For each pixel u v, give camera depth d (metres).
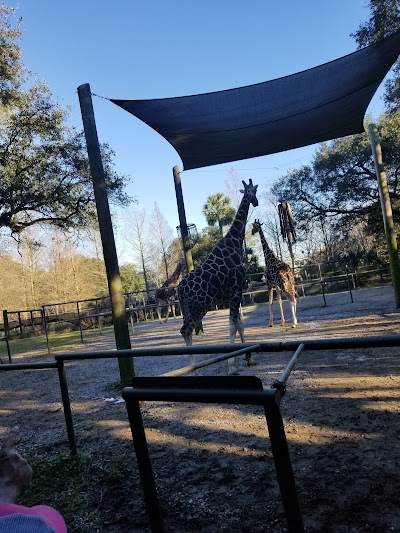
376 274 20.94
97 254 31.53
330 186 18.31
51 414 4.02
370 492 1.91
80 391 4.89
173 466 2.47
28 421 3.87
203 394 1.08
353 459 2.23
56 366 2.65
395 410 2.83
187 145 5.84
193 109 4.87
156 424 3.23
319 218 19.45
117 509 2.07
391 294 12.04
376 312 8.24
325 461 2.25
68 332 18.23
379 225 18.69
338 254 24.91
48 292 29.05
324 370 4.20
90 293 29.62
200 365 1.44
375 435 2.49
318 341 1.61
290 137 6.02
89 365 6.95
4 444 1.12
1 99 11.27
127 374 4.69
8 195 11.34
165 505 2.05
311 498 1.92
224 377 1.07
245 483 2.16
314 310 10.93
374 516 1.73
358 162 17.47
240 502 2.00
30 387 5.67
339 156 17.84
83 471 2.53
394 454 2.22
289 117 5.32
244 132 5.59
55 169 12.29
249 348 1.70
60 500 2.20
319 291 21.53
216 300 4.89
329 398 3.28
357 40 11.04
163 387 1.17
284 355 5.31
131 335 11.55
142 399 1.20
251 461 2.40
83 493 2.26
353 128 6.15
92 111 4.71
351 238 22.34
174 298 16.08
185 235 9.33
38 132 11.81
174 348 2.03
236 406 3.46
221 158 6.49
